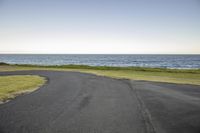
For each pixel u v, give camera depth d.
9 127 6.23
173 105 9.51
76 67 51.81
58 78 22.52
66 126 6.35
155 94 12.70
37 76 24.72
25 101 10.16
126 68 47.62
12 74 27.58
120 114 7.83
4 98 10.93
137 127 6.29
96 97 11.42
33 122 6.73
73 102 10.00
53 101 10.20
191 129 6.14
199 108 8.92
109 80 21.05
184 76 27.86
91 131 5.92
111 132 5.84
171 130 6.05
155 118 7.31
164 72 36.00
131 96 11.88
